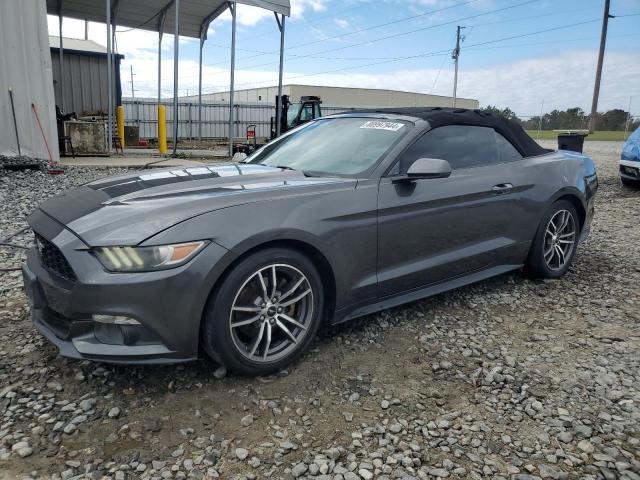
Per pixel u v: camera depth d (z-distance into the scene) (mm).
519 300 4082
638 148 9812
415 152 3498
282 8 14742
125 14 19484
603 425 2471
